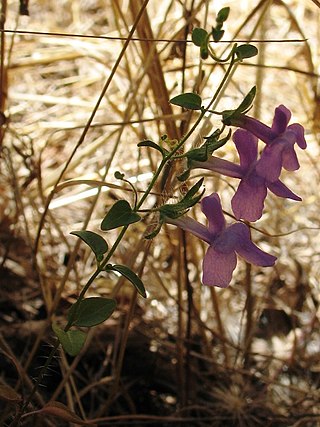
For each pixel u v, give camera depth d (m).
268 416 0.14
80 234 0.09
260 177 0.09
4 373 0.14
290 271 0.17
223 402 0.14
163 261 0.16
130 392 0.15
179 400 0.14
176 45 0.13
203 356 0.14
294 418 0.14
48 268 0.16
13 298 0.16
